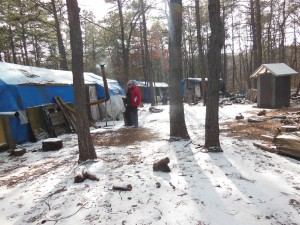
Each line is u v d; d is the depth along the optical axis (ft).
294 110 42.04
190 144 22.17
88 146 19.17
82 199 12.90
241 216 10.89
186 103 80.69
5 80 29.48
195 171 15.75
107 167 17.46
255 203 11.82
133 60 137.18
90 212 11.68
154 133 29.63
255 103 61.77
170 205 11.80
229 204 11.75
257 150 20.07
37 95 32.78
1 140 26.37
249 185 13.61
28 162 20.97
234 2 77.92
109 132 32.71
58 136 32.37
